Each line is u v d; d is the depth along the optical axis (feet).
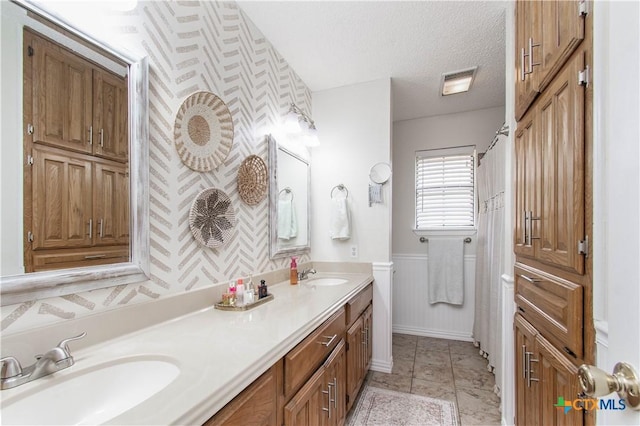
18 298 2.57
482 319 9.12
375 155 8.57
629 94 1.59
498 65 7.80
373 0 5.55
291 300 5.22
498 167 7.32
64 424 2.43
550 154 3.44
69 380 2.54
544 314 3.61
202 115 4.75
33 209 2.74
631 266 1.55
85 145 3.16
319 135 9.16
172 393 2.20
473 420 5.98
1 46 2.57
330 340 4.74
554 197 3.31
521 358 4.56
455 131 11.14
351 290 6.13
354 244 8.68
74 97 3.08
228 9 5.45
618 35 1.69
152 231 3.87
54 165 2.90
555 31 3.29
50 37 2.90
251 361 2.75
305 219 8.64
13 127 2.63
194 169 4.58
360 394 6.98
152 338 3.36
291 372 3.48
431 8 5.76
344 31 6.46
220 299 4.95
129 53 3.61
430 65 7.81
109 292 3.35
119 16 3.53
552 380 3.37
